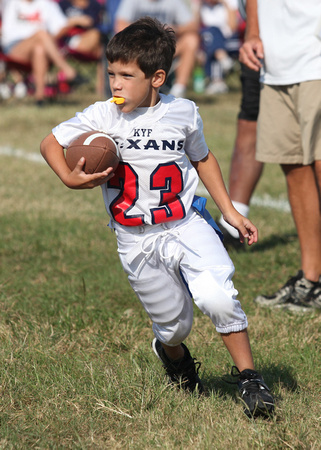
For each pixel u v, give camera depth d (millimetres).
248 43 15141
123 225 10086
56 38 43219
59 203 24391
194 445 9266
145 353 12297
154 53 9453
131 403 10320
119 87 9484
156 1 40375
